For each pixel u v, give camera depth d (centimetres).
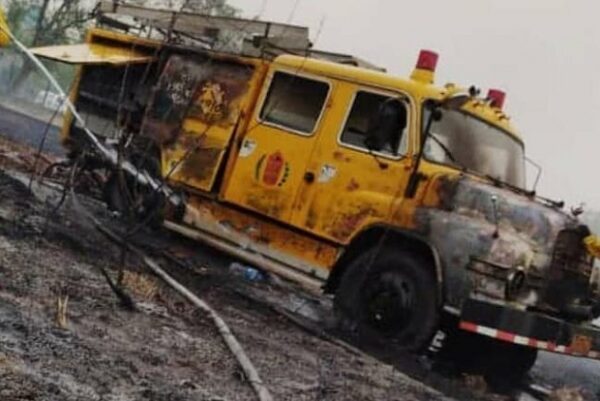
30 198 855
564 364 886
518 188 748
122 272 556
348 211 711
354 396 480
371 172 710
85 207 931
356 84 750
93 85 1055
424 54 742
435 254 641
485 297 624
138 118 970
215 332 530
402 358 641
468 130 734
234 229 810
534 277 651
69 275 552
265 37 846
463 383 642
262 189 784
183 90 902
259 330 588
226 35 911
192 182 846
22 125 1958
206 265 823
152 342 460
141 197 867
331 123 754
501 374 730
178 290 622
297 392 450
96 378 369
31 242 627
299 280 742
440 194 660
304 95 787
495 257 627
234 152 823
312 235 739
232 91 848
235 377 443
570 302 681
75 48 1035
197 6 989
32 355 371
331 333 673
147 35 1032
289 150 774
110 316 483
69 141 1090
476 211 644
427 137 695
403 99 711
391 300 669
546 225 664
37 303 458
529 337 630
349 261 713
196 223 844
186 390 393
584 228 682
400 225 671
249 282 817
